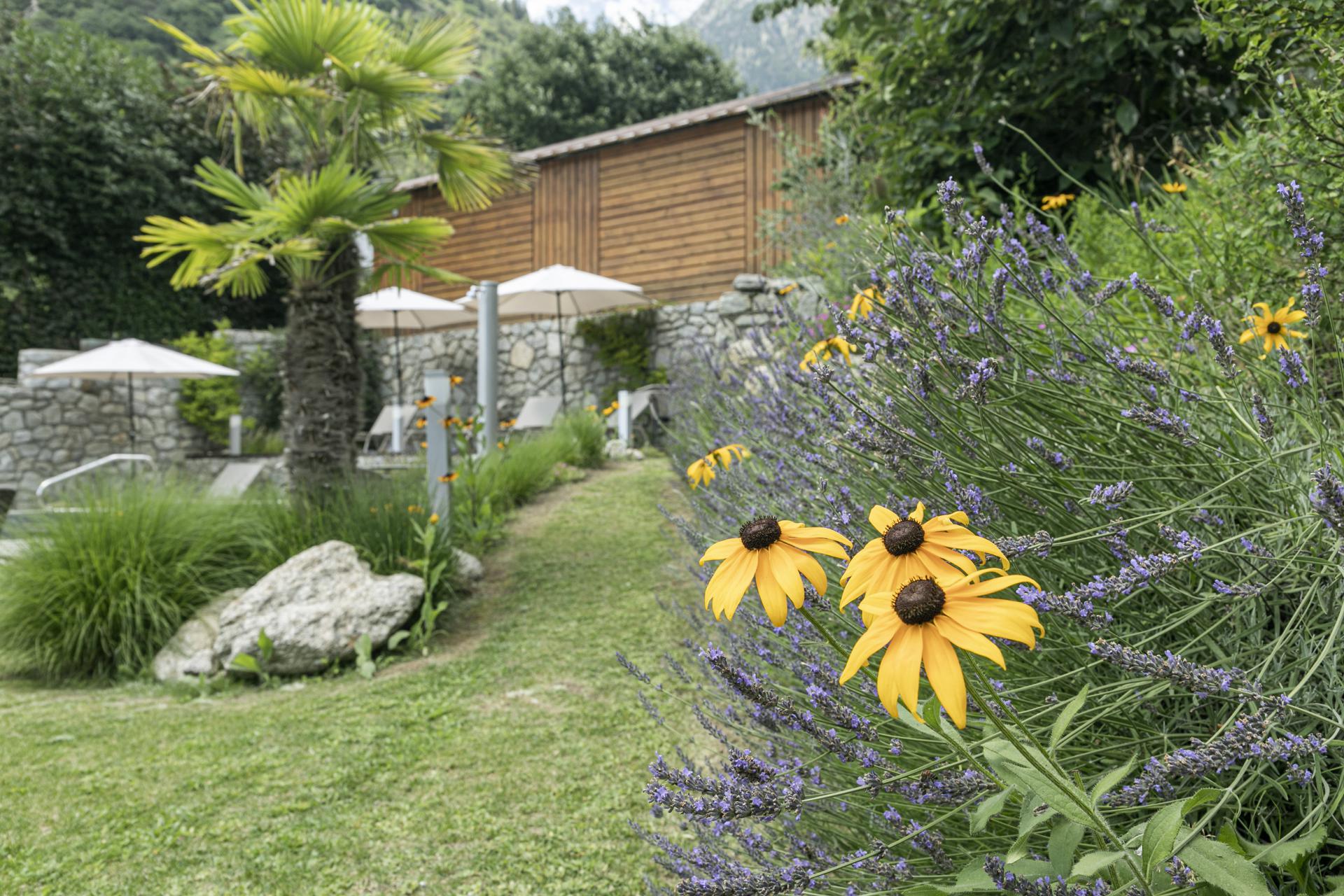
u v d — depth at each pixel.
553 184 15.61
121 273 16.31
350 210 6.00
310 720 3.61
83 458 12.88
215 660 4.52
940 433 1.42
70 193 15.38
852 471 1.65
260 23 6.08
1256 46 1.87
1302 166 1.79
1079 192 4.55
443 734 3.30
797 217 8.58
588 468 9.70
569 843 2.38
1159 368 1.50
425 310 14.22
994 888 0.83
